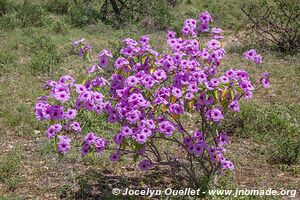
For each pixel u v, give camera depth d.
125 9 15.34
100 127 6.52
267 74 4.82
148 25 14.08
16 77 8.91
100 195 4.89
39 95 7.82
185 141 4.59
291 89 8.58
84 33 13.41
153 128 4.17
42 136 6.38
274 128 6.53
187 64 4.28
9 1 15.96
